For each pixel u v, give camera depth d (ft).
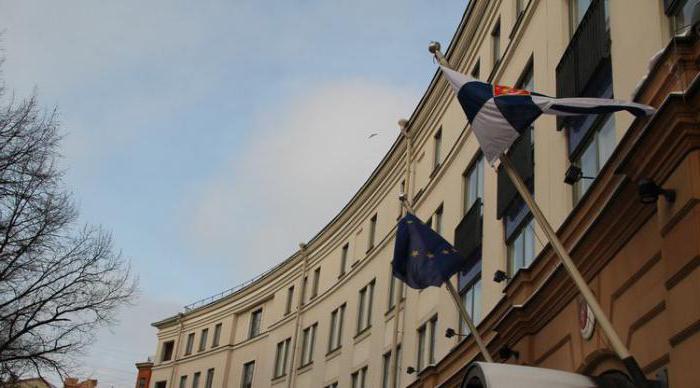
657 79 29.78
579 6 49.24
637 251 32.30
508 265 55.11
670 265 28.30
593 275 36.68
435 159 81.10
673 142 27.76
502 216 56.24
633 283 32.60
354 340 93.30
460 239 65.92
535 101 31.55
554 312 41.70
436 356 67.41
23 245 66.44
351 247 103.81
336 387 95.45
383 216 94.73
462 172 70.03
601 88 42.04
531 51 55.62
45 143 68.39
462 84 33.63
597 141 41.98
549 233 30.12
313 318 110.63
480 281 60.13
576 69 44.93
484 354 42.78
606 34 41.55
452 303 65.72
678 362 27.35
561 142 46.78
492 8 67.92
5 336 66.49
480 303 59.26
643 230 31.83
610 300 34.73
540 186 49.19
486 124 32.27
